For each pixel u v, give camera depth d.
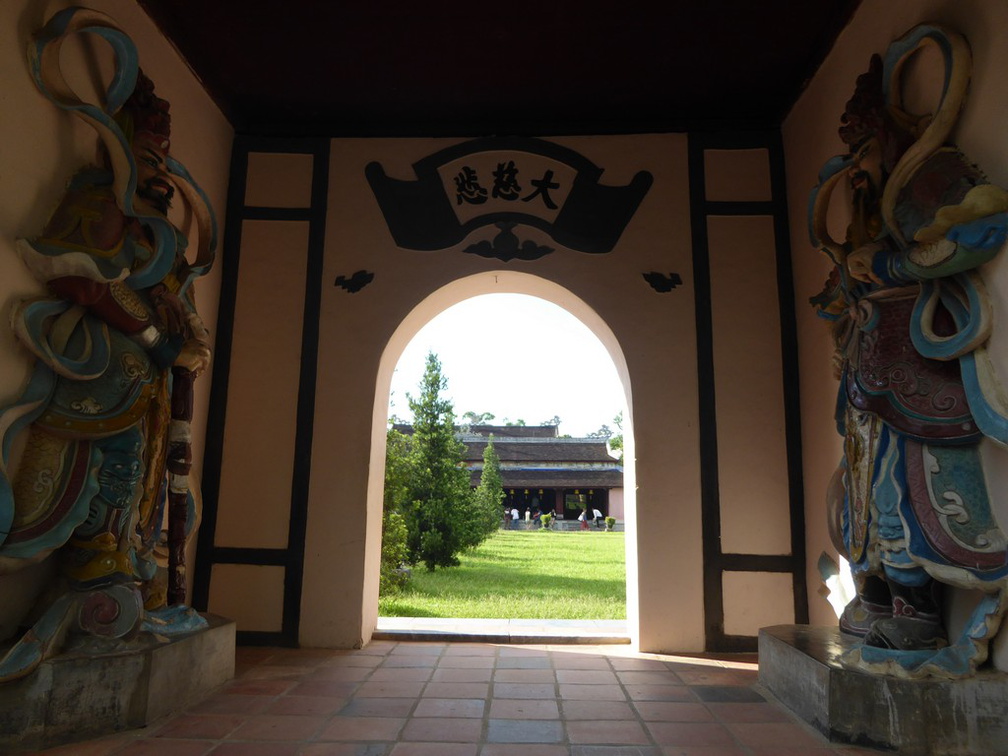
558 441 33.38
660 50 4.48
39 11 3.00
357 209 5.07
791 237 4.89
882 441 3.07
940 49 3.01
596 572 10.82
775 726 3.00
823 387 4.34
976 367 2.71
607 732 2.92
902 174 3.06
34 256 2.81
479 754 2.66
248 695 3.40
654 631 4.47
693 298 4.87
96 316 3.02
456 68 4.67
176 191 4.21
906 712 2.65
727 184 5.02
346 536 4.62
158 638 3.16
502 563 12.52
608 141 5.12
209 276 4.78
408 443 11.92
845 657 2.96
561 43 4.44
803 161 4.69
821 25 4.24
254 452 4.74
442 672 3.90
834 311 3.62
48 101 2.99
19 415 2.73
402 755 2.64
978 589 2.66
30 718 2.60
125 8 3.72
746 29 4.30
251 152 5.15
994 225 2.60
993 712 2.60
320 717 3.08
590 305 4.88
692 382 4.76
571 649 4.55
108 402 2.98
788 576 4.52
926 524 2.81
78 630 2.83
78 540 2.96
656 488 4.63
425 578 9.67
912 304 3.05
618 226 4.98
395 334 4.91
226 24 4.26
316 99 4.98
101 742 2.70
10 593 2.79
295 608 4.54
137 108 3.35
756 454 4.66
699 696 3.47
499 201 5.06
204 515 4.66
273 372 4.84
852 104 3.50
